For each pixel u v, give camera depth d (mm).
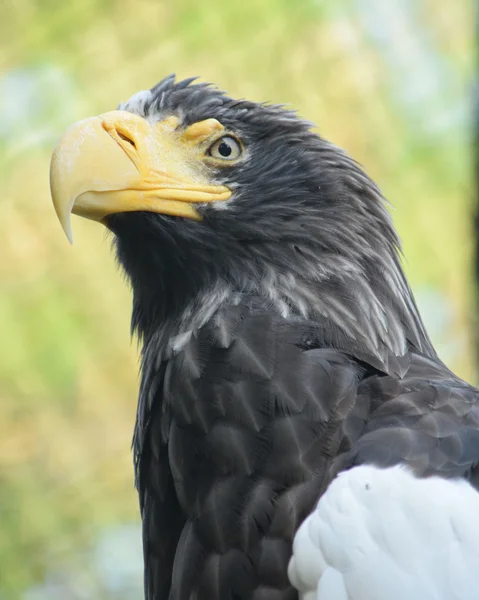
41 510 10078
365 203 6672
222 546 5664
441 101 10633
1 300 9922
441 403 5816
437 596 5137
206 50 10344
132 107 6793
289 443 5750
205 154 6621
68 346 9992
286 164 6617
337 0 10625
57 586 10008
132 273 6754
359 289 6398
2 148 10016
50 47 10227
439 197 10711
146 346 6766
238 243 6516
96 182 6340
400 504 5336
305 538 5398
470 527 5250
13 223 9961
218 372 6004
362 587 5211
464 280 9953
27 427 10016
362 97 10594
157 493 6148
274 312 6262
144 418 6367
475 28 9664
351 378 5949
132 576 10117
